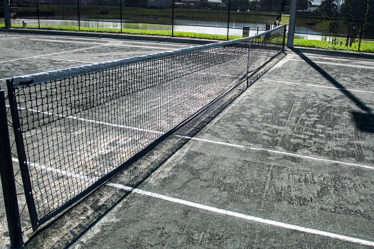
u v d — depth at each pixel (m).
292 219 4.70
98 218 4.60
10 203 3.78
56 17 40.31
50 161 5.48
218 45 9.30
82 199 5.01
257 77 13.32
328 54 19.73
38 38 23.61
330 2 24.75
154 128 7.60
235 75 13.02
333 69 15.52
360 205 5.09
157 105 9.09
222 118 8.71
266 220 4.66
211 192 5.30
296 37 27.98
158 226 4.47
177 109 8.88
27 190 3.96
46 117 8.13
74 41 22.42
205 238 4.26
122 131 7.40
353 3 24.11
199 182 5.59
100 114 8.34
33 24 32.72
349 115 9.33
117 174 5.75
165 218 4.64
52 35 25.50
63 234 4.27
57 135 6.96
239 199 5.14
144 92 10.06
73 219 4.56
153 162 6.22
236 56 16.42
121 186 5.39
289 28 20.94
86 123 7.80
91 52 18.09
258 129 8.06
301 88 12.04
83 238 4.21
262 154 6.73
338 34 24.72
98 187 5.32
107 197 5.08
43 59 15.91
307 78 13.59
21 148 3.82
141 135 7.22
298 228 4.51
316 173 6.04
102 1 48.28
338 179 5.85
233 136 7.58
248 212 4.82
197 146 6.98
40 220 4.16
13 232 3.87
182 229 4.42
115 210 4.78
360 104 10.35
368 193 5.43
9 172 3.70
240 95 10.92
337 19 22.52
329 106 10.08
